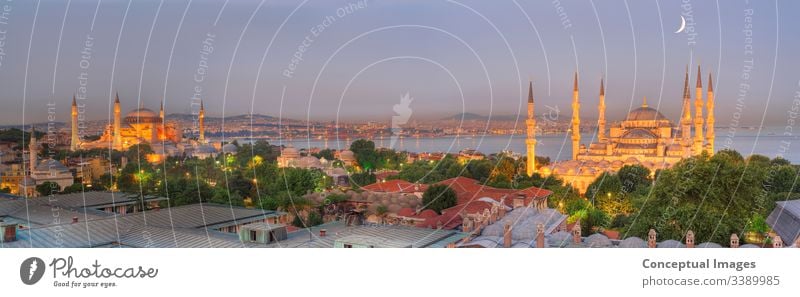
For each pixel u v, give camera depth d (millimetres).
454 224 88938
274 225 64438
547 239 67375
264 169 186625
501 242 65438
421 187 134250
